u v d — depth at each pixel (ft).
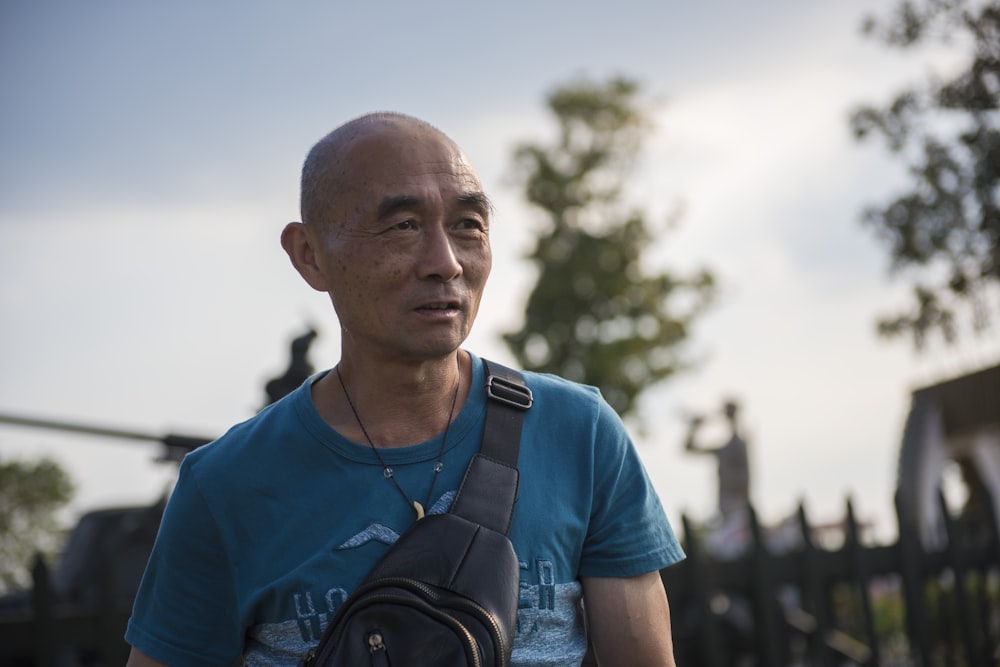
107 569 13.24
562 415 5.64
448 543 5.03
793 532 30.94
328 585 5.19
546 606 5.30
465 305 5.25
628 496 5.71
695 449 43.83
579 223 91.97
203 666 5.64
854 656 21.22
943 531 18.90
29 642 12.60
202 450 5.63
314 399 5.60
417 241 5.18
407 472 5.36
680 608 16.74
